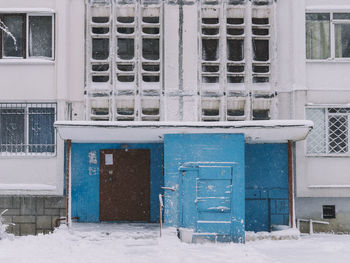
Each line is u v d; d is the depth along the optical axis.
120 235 10.38
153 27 13.12
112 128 10.61
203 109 13.05
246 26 12.88
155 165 12.92
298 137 11.29
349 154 12.53
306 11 12.93
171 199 10.88
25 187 12.30
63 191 12.41
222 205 10.84
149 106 12.97
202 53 13.25
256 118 13.05
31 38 12.99
